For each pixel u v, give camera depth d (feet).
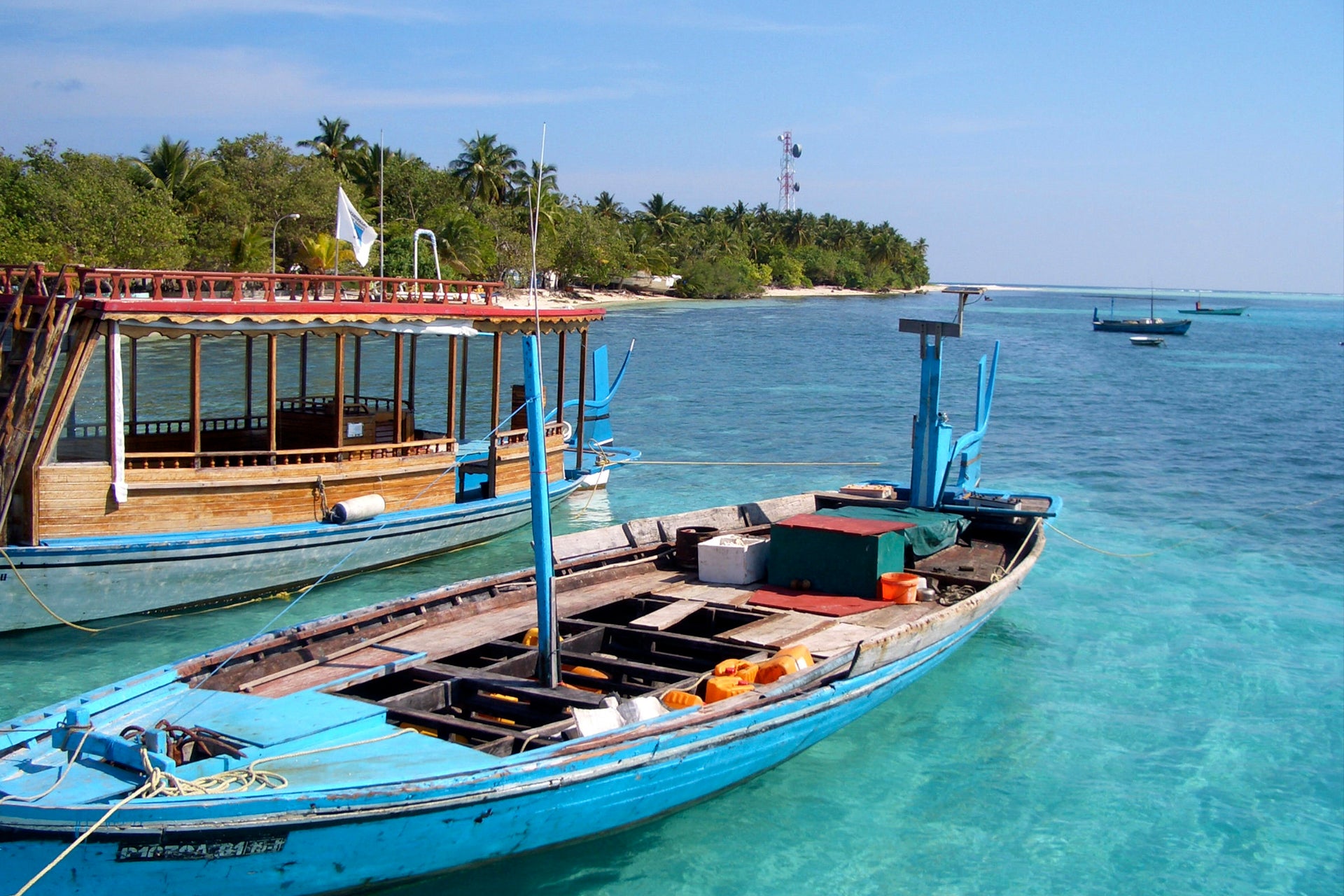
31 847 23.34
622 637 39.83
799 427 120.78
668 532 52.01
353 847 25.03
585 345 74.43
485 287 63.00
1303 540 71.51
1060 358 238.27
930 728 41.39
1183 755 39.52
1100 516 78.48
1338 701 44.34
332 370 159.84
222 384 135.13
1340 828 34.58
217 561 49.34
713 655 39.14
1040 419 132.98
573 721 29.94
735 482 88.79
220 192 216.74
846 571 44.86
